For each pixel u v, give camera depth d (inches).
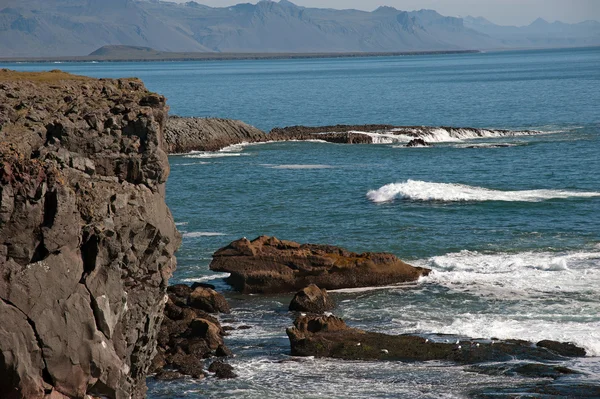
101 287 798.5
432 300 1491.1
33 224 743.7
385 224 2182.6
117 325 835.4
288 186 2876.5
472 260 1774.1
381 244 1961.1
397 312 1428.4
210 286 1576.0
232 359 1202.6
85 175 831.7
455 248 1903.3
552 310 1405.0
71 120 859.4
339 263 1590.8
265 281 1565.0
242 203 2546.8
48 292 751.1
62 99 922.1
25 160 755.4
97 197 820.6
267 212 2390.5
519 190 2741.1
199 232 2113.7
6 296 729.6
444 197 2511.1
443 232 2073.1
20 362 727.7
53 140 835.4
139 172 883.4
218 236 2063.2
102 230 796.6
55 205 754.8
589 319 1347.2
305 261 1583.4
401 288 1574.8
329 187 2842.0
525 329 1300.4
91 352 774.5
